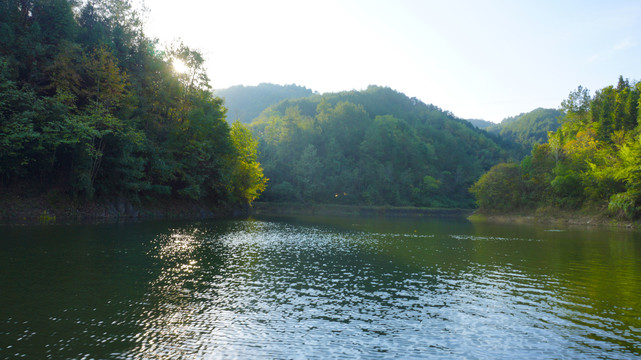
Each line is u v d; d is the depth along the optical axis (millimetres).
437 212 141000
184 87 70500
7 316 12242
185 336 11172
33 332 11008
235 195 85250
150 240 30656
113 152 50719
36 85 45688
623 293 17469
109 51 54844
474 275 21219
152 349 10148
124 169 50688
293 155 173500
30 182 45000
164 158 60688
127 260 22188
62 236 30078
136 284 16953
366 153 194875
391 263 24672
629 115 81625
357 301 15539
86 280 17188
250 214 92000
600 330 12578
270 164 154750
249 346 10562
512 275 21359
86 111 47812
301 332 11781
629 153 62281
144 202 59031
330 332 11852
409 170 196125
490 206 99500
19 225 36062
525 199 89500
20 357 9328
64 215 44594
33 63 45906
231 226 49750
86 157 45656
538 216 82062
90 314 12758
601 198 72000
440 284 18906
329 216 101562
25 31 47031
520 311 14578
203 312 13461
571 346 11172
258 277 19484
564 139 92938
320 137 198625
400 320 13234
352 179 172500
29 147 42406
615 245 36094
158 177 59844
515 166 97250
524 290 17875
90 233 32906
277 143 177875
